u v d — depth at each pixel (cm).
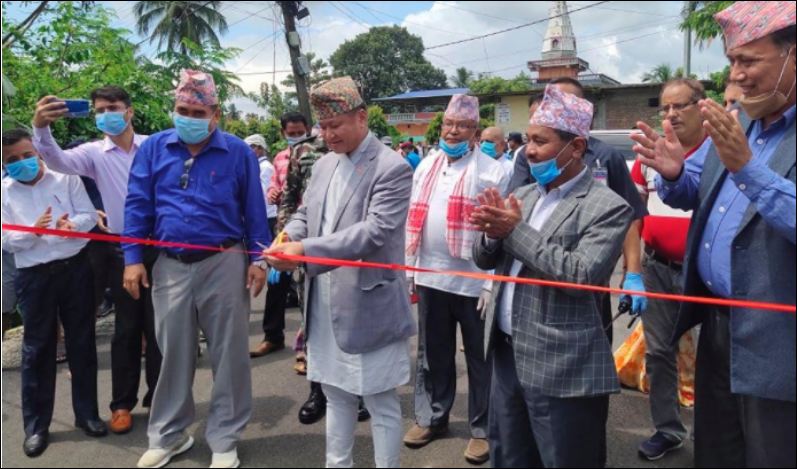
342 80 257
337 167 272
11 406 335
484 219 216
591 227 216
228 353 289
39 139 311
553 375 217
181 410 296
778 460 205
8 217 308
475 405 308
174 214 286
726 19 204
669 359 306
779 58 192
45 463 295
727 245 215
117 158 343
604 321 318
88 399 325
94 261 336
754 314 202
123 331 334
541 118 222
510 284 237
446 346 323
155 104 619
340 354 257
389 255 258
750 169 187
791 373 195
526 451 245
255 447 313
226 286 288
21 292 308
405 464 300
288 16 1077
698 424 245
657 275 319
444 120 323
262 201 305
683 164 235
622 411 358
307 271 240
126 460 298
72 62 581
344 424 266
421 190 333
